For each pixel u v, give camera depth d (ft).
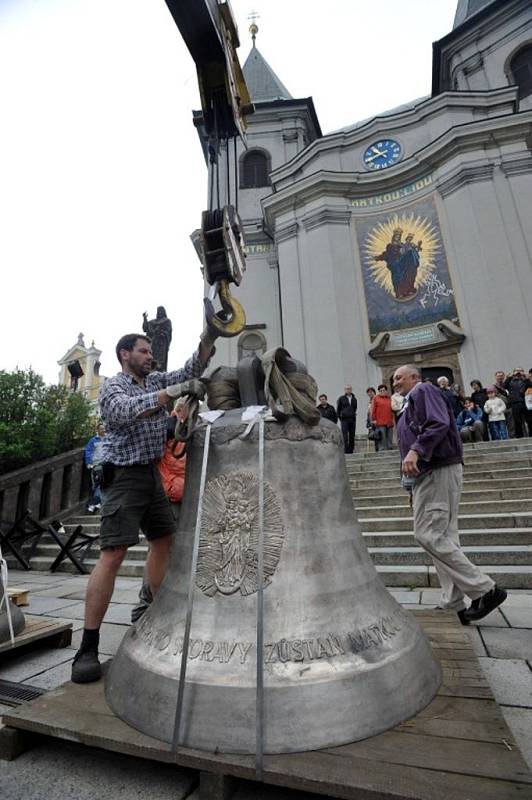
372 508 21.02
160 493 8.30
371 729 4.75
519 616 10.14
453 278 53.62
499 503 19.43
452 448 9.73
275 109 78.23
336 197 61.77
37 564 21.04
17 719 5.29
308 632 5.37
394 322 55.42
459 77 71.26
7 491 25.02
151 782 4.85
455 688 5.70
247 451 6.36
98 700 5.77
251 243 69.77
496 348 49.16
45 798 4.62
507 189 53.88
